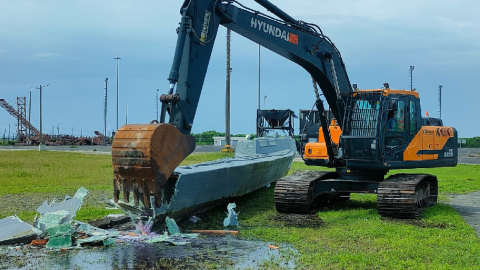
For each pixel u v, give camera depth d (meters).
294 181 11.27
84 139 74.75
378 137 10.50
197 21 8.94
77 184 16.20
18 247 7.62
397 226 9.29
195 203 9.38
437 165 11.59
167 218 8.56
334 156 11.90
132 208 8.23
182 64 8.77
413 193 9.95
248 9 9.73
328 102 11.67
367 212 11.10
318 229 9.18
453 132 12.18
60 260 7.02
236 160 12.55
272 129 23.36
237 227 9.34
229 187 10.80
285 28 10.34
